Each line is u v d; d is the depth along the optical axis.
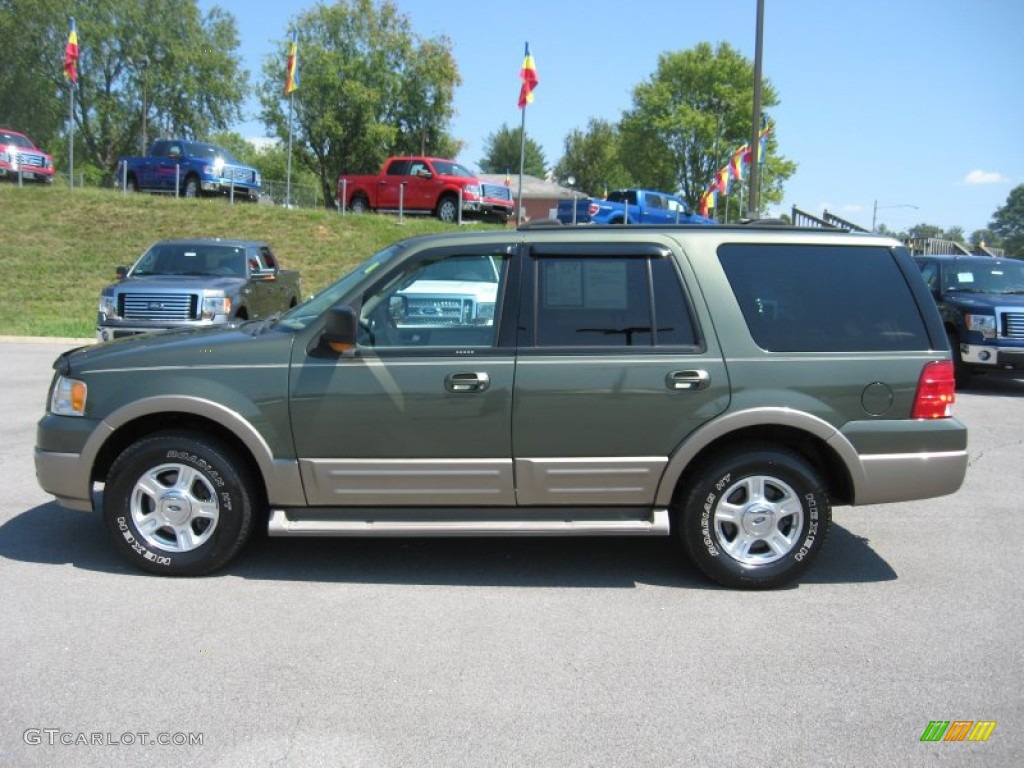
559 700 3.38
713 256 4.58
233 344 4.53
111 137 55.34
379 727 3.16
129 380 4.50
